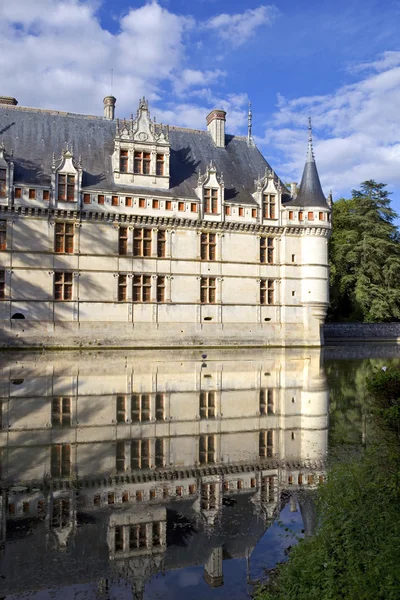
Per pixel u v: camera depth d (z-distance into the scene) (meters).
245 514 9.69
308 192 55.16
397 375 14.20
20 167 46.62
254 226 52.84
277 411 18.27
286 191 56.75
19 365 30.86
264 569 7.87
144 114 50.28
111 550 8.30
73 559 8.04
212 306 51.41
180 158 54.75
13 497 10.24
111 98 55.53
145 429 15.52
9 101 52.56
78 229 46.62
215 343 51.09
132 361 35.09
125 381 24.62
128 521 9.34
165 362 34.81
